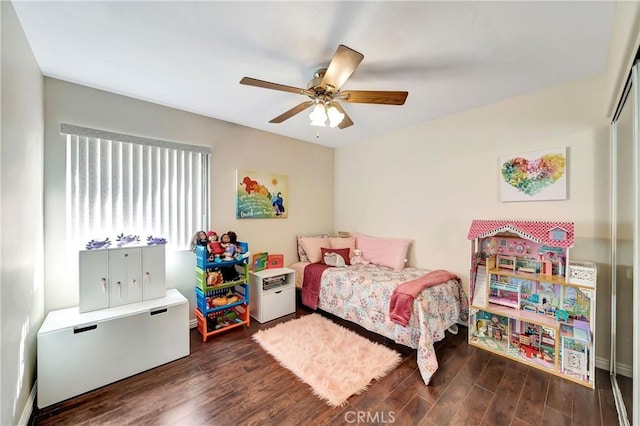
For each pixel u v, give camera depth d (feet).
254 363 7.18
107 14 4.64
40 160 6.33
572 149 7.27
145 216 8.39
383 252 11.27
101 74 6.72
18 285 4.77
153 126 8.46
